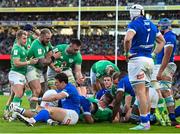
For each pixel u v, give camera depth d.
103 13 115.38
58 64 24.36
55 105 20.81
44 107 20.30
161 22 20.42
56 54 24.19
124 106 21.81
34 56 23.67
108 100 21.39
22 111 20.23
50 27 121.12
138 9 18.67
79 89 24.89
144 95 18.25
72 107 19.88
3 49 117.62
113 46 113.19
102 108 21.39
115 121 21.61
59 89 20.05
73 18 118.62
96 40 116.25
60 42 119.25
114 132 16.89
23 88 23.03
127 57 18.44
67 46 24.41
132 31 18.22
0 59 114.94
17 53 22.38
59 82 19.88
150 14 115.12
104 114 21.41
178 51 106.25
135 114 20.83
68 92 19.75
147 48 18.50
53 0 115.44
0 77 111.56
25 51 22.83
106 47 113.56
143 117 18.16
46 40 23.56
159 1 110.31
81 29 120.88
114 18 114.75
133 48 18.44
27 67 23.39
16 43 22.70
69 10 113.88
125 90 21.44
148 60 18.42
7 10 118.00
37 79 23.58
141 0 110.75
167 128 19.11
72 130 17.48
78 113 20.05
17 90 22.55
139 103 18.28
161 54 21.25
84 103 20.81
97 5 112.06
